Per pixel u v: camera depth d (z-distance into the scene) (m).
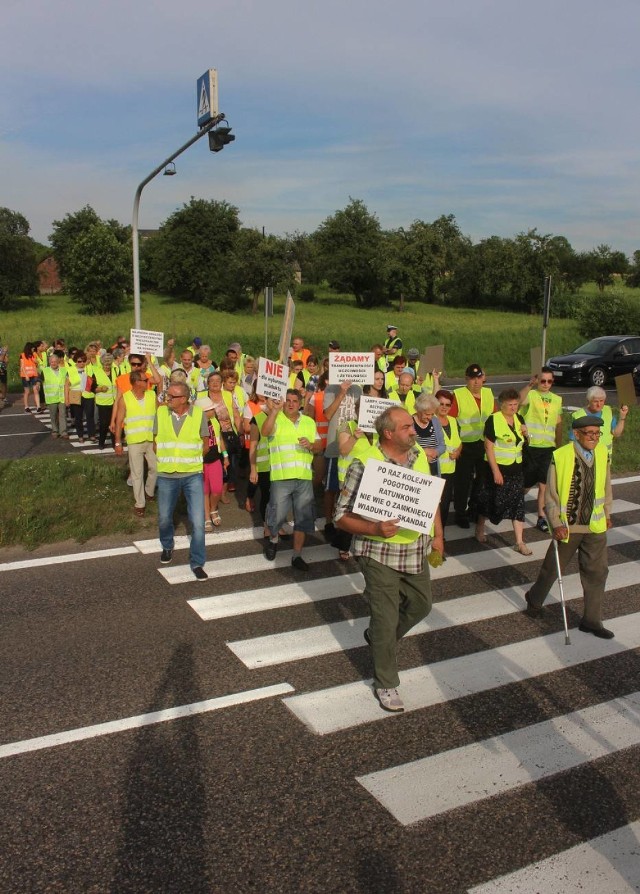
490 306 84.31
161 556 7.70
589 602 6.03
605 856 3.50
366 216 82.62
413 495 4.58
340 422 8.23
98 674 5.22
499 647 5.79
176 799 3.88
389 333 18.31
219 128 13.61
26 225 94.31
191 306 73.81
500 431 7.85
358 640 5.84
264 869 3.39
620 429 8.74
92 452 13.89
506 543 8.58
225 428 10.32
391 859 3.46
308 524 7.43
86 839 3.58
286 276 69.88
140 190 15.91
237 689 5.04
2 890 3.26
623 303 42.38
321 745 4.39
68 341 34.41
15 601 6.56
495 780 4.08
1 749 4.31
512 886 3.31
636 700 4.99
